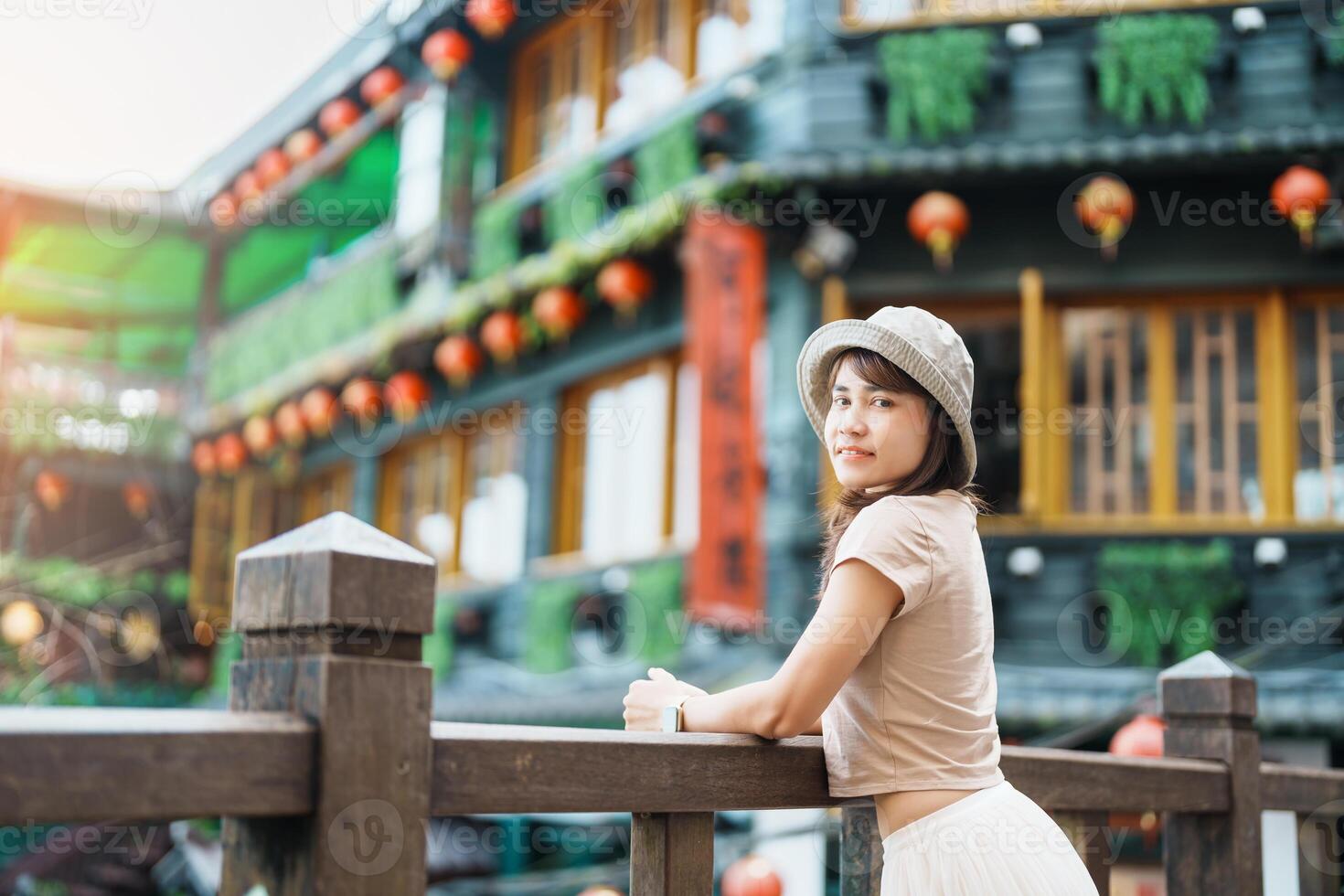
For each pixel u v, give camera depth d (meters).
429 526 11.42
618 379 9.58
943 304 8.19
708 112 8.84
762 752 1.78
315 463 13.05
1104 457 7.85
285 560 1.34
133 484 13.99
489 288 9.78
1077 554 7.54
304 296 13.25
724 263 7.54
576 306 9.32
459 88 11.06
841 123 8.35
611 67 10.25
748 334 7.48
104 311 15.98
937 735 1.76
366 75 12.03
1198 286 7.79
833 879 6.80
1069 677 7.17
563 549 9.82
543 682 9.34
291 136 13.19
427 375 11.37
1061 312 8.06
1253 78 7.98
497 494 10.65
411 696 1.34
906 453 1.88
